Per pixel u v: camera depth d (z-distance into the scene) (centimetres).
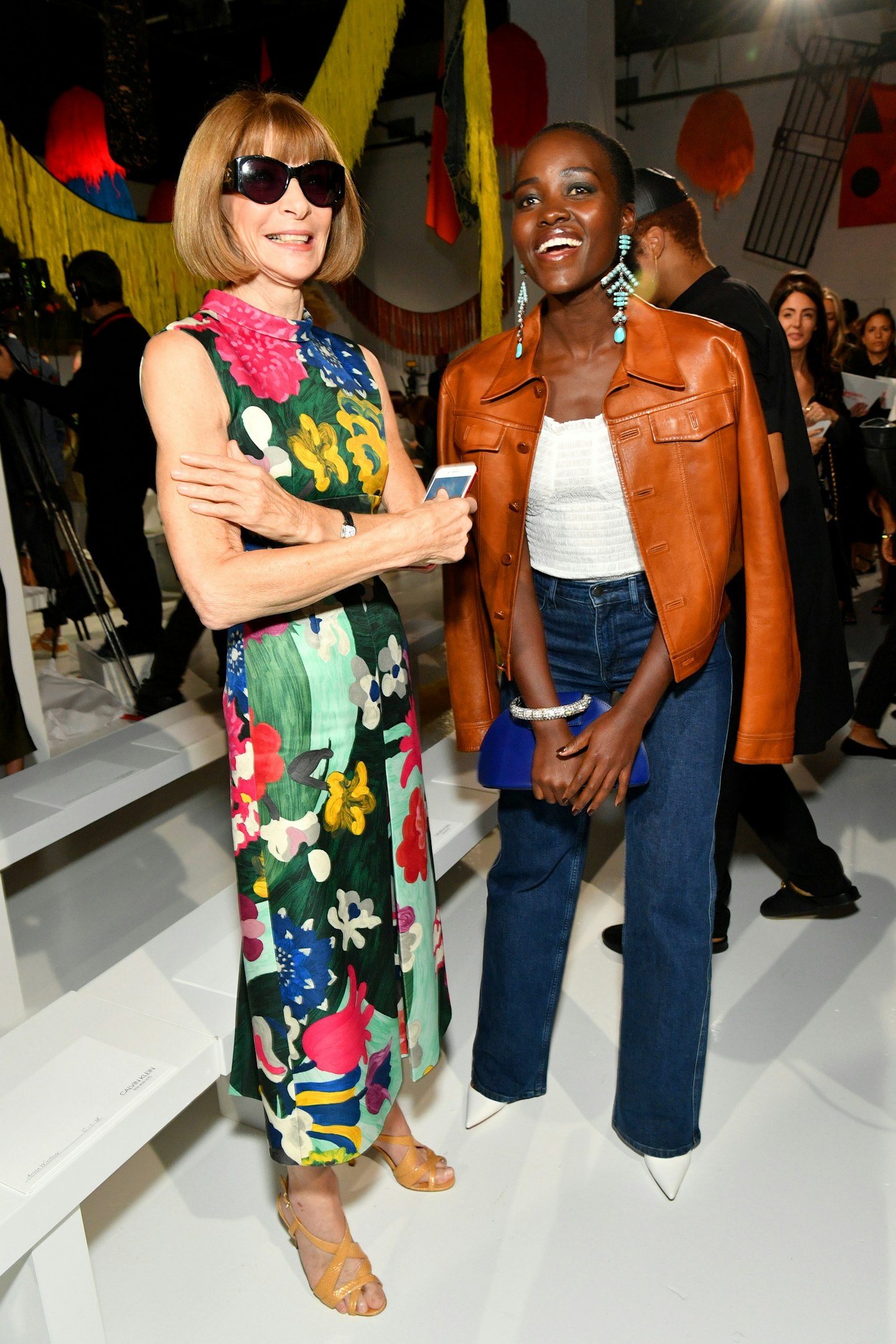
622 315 148
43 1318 133
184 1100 149
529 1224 170
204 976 174
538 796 158
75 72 446
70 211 243
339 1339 150
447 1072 209
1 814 227
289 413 135
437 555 141
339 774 139
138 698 438
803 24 961
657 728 163
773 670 162
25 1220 122
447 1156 186
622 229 146
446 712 406
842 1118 190
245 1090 158
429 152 951
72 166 252
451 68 298
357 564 131
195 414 126
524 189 140
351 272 151
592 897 274
